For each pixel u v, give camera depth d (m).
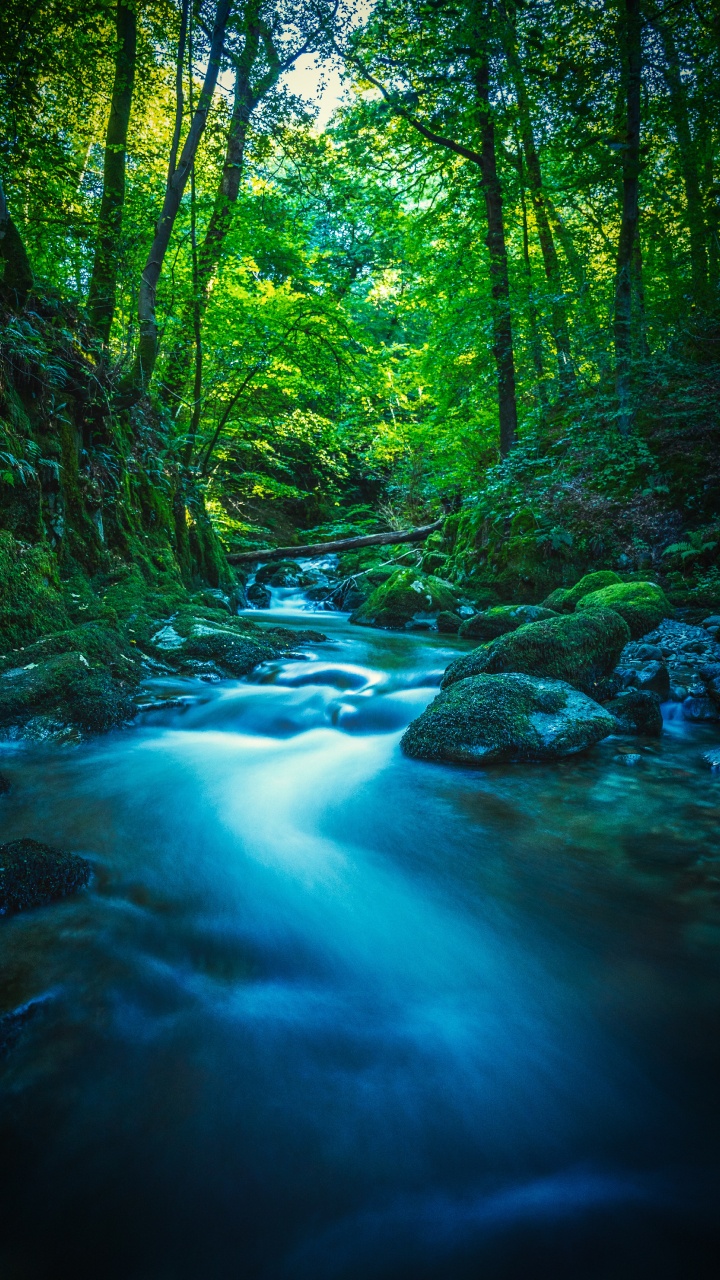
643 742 4.80
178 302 9.95
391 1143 1.69
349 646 8.27
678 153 12.20
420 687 6.20
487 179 11.84
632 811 3.65
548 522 11.18
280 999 2.20
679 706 5.42
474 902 2.79
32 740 4.51
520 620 8.82
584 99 10.74
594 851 3.21
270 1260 1.41
